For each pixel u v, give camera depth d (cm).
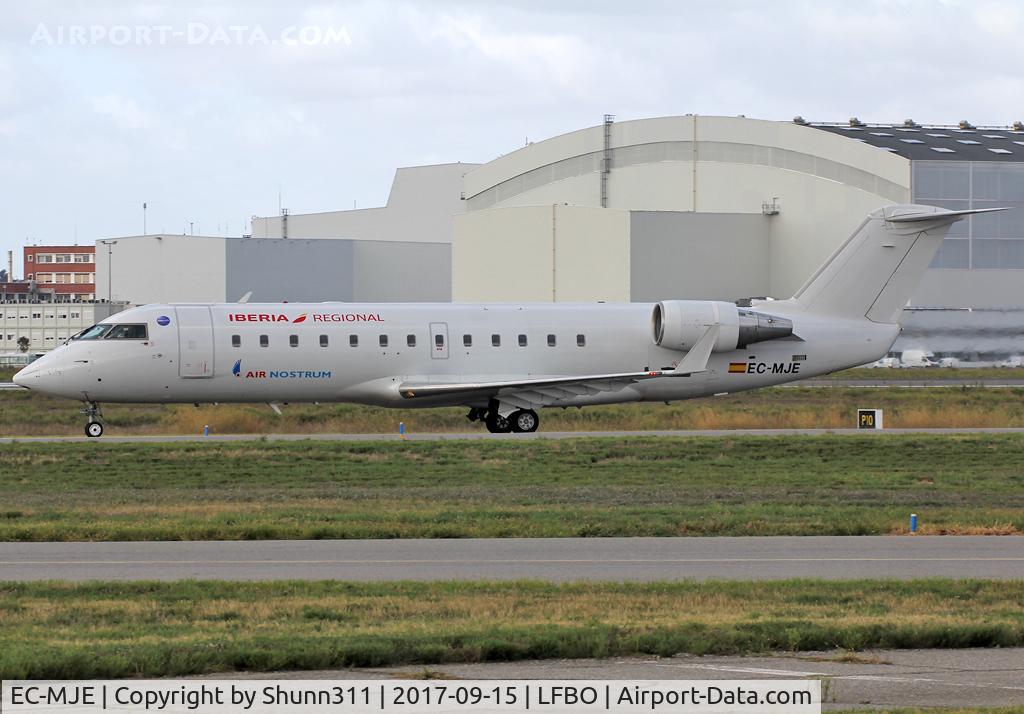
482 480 11975
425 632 5556
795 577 7256
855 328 17625
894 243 17662
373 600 6338
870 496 10931
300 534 8681
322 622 5834
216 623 5822
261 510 9750
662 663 5250
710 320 16988
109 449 14075
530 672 5100
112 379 15750
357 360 16288
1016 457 14188
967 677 5031
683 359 16700
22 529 8688
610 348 17088
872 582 6912
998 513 9862
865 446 14900
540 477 12206
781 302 17650
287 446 14375
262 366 16050
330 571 7381
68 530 8688
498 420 16962
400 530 8806
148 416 19500
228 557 7862
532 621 5859
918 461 13825
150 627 5716
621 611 6106
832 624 5738
